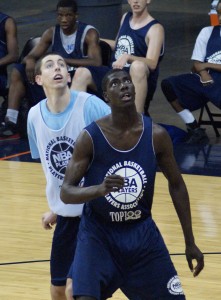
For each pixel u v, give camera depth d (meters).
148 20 18.47
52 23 35.38
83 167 8.25
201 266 8.61
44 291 11.09
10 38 19.94
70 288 8.53
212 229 13.30
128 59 17.91
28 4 40.41
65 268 9.46
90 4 22.17
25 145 18.83
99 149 8.20
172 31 33.25
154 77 18.30
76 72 17.97
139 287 8.44
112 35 22.48
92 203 8.30
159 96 23.61
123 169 8.21
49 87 9.10
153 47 18.17
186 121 18.55
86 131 8.20
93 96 9.23
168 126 18.98
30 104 19.16
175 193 8.56
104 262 8.27
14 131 19.34
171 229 13.34
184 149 18.09
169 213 14.11
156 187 15.62
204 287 11.15
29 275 11.63
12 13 38.03
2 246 12.77
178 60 27.67
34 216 14.14
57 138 9.25
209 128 20.39
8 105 19.08
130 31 18.55
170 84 18.36
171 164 8.44
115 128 8.17
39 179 16.31
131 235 8.35
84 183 8.41
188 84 18.34
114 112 8.11
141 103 17.81
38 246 12.75
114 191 7.78
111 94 8.05
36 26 34.69
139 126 8.22
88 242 8.30
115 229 8.37
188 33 32.69
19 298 10.88
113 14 22.41
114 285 8.39
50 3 40.62
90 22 22.28
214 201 14.75
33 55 18.86
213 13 19.67
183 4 40.12
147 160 8.23
